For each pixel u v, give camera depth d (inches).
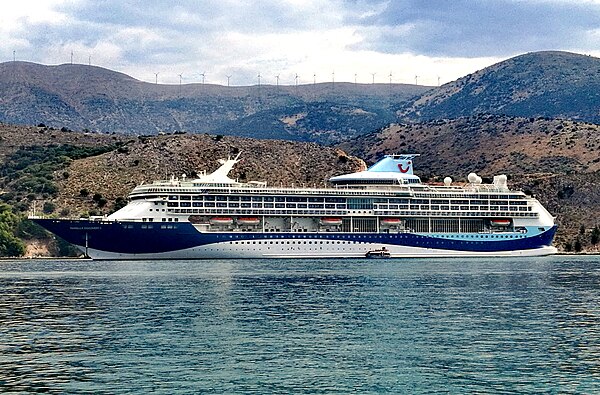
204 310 4042.8
